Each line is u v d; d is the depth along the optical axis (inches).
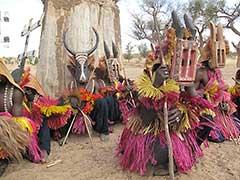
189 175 182.4
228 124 244.5
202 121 192.1
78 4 298.4
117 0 347.6
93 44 300.4
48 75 291.6
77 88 257.9
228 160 208.7
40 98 228.4
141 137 177.9
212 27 213.8
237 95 274.2
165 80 162.4
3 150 169.3
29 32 204.5
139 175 181.6
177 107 171.5
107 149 232.8
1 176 185.8
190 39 164.9
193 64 166.9
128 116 184.7
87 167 197.3
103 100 255.0
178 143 175.9
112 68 281.9
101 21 312.7
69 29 294.4
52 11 295.6
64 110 227.0
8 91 183.8
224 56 214.2
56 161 206.8
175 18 164.7
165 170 182.4
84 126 253.9
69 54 284.5
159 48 164.9
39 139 210.1
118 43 336.2
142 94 162.1
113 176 181.9
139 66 1325.0
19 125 172.6
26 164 201.8
